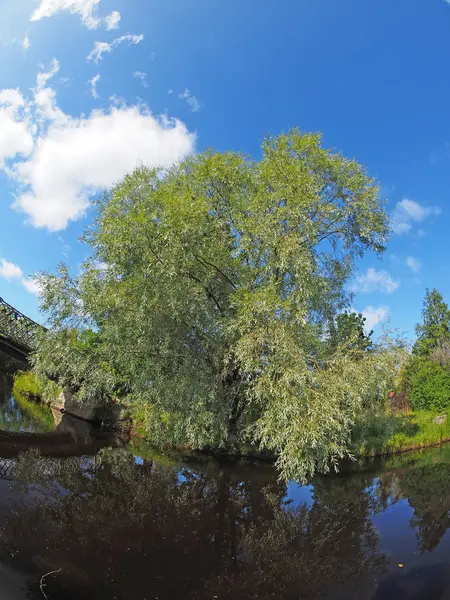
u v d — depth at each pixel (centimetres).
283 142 1220
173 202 1025
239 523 900
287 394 938
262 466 1391
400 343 1164
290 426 929
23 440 1556
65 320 1439
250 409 1270
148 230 1048
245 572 671
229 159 1245
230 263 1173
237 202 1194
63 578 597
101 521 834
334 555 751
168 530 826
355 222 1261
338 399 965
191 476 1248
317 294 1173
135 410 1794
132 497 1011
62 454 1405
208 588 611
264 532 855
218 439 1415
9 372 3466
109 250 1155
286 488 1183
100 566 647
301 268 1052
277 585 635
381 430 1762
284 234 1078
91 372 1459
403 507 1057
